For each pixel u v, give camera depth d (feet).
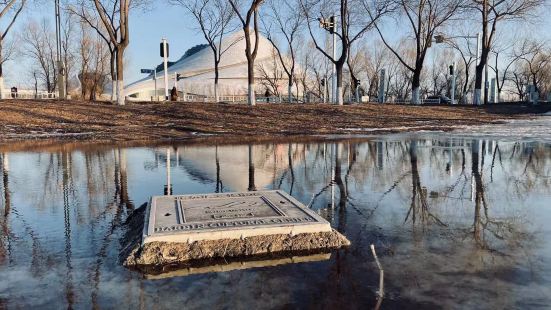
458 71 258.16
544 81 242.17
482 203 21.18
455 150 43.01
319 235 14.97
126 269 12.92
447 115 94.07
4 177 29.48
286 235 14.79
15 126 67.77
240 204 17.72
